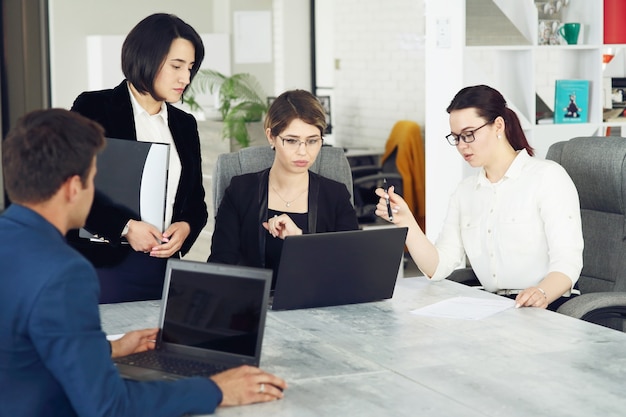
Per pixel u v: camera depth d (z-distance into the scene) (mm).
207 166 8273
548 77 8609
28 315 1899
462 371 2473
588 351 2654
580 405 2207
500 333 2859
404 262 8508
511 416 2139
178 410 2088
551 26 6145
